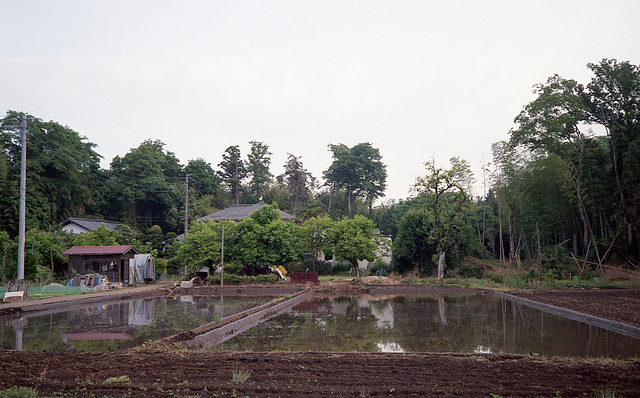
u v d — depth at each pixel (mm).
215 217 55844
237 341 13227
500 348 12023
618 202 38156
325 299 27516
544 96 38906
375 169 80500
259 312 19078
